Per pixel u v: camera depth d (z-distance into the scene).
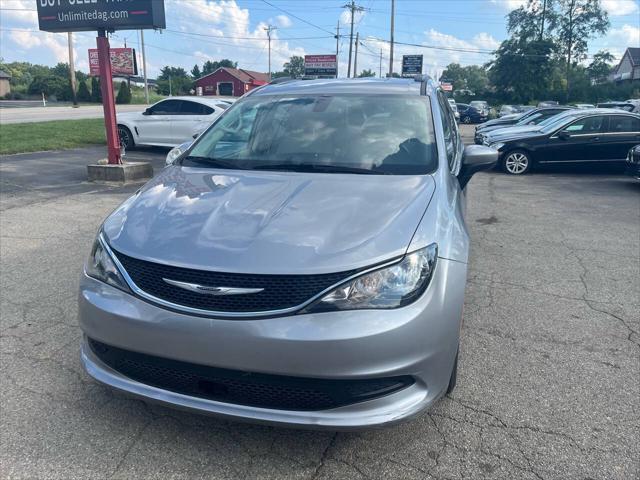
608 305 4.35
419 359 2.29
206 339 2.24
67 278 4.71
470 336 3.76
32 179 9.31
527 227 6.93
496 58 72.56
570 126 11.73
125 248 2.51
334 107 3.87
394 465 2.48
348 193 2.85
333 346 2.16
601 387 3.13
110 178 9.12
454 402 2.97
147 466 2.46
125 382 2.50
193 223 2.59
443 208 2.82
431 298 2.34
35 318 3.93
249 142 3.66
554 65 70.00
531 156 11.84
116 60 38.75
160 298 2.35
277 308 2.22
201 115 13.58
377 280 2.27
